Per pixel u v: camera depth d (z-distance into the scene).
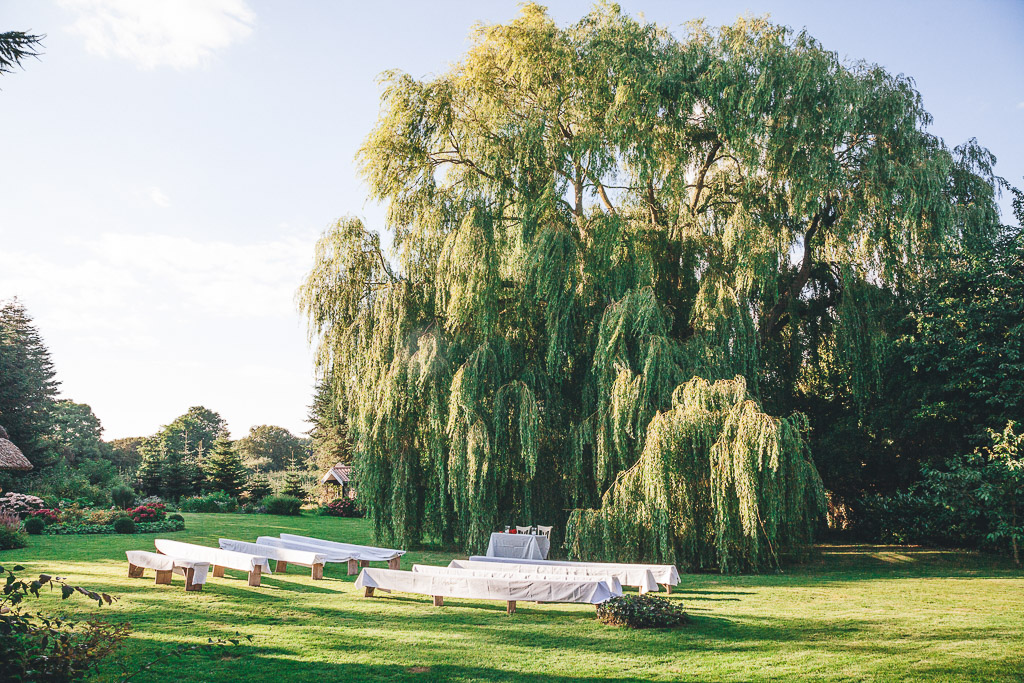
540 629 8.90
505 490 17.78
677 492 14.25
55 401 59.22
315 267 18.77
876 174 17.48
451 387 16.36
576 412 17.59
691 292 17.77
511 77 18.48
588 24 18.59
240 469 42.56
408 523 18.05
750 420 13.69
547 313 17.05
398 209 18.28
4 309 55.38
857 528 23.17
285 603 10.27
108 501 31.16
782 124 17.20
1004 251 17.88
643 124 17.28
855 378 18.84
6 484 30.53
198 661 7.07
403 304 17.64
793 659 7.50
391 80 18.66
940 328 17.88
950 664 7.25
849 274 18.06
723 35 18.38
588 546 14.81
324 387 20.41
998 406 17.92
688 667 7.20
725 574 14.41
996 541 17.23
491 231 16.95
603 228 16.77
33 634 5.18
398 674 6.87
